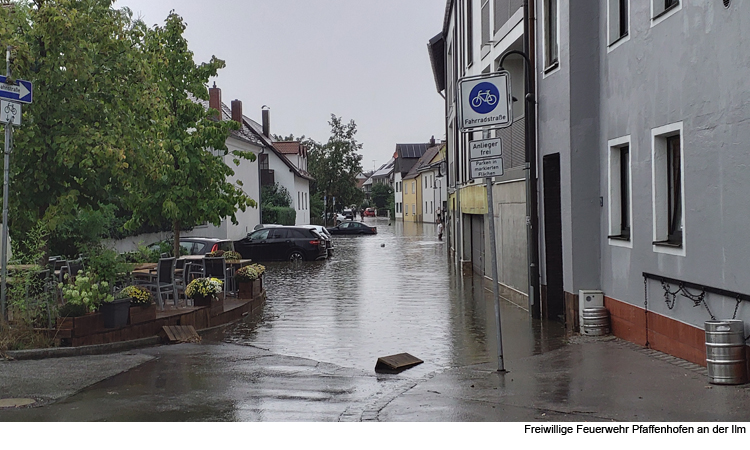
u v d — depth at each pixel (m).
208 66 16.42
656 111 9.48
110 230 22.00
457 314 15.03
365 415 6.75
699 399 6.98
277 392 7.94
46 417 6.57
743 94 7.43
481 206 21.09
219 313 13.61
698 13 8.31
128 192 12.67
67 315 10.23
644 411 6.63
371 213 142.75
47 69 10.98
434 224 85.88
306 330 13.07
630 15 10.28
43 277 10.70
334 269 27.59
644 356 9.34
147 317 11.44
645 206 9.92
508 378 8.44
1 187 11.07
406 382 8.45
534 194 14.02
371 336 12.41
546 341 11.56
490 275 20.31
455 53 27.72
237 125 16.84
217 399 7.48
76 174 11.51
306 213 69.62
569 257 12.07
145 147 12.18
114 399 7.38
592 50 11.73
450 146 34.19
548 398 7.32
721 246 7.92
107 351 10.42
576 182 11.84
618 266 10.98
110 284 11.26
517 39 15.84
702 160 8.29
